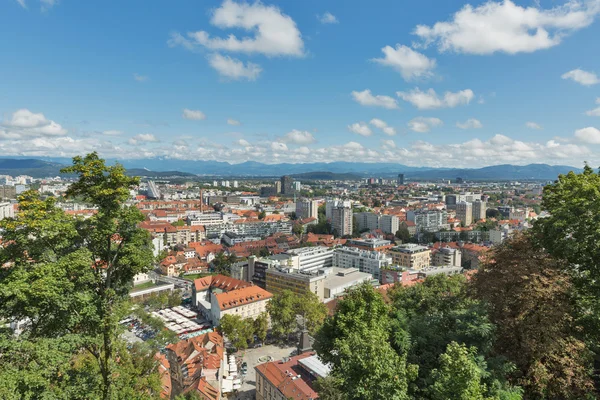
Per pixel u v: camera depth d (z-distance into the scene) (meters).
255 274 174.50
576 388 30.91
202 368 84.50
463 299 43.53
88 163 33.25
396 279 159.50
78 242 33.50
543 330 29.83
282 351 113.44
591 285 36.03
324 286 150.25
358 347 28.12
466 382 22.83
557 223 37.06
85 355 42.69
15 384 23.75
